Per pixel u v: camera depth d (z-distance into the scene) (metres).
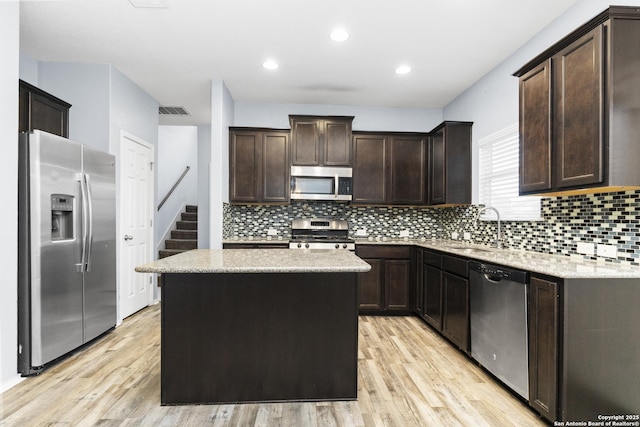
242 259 2.26
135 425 1.87
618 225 2.10
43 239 2.47
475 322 2.63
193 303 2.11
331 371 2.17
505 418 1.97
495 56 3.27
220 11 2.58
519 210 3.13
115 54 3.29
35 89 2.83
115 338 3.22
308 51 3.21
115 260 3.37
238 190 4.32
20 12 2.60
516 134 3.19
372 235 4.79
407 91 4.21
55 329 2.58
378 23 2.73
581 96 1.95
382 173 4.48
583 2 2.38
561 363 1.79
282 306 2.15
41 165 2.46
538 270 1.94
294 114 4.63
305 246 4.10
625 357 1.80
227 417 1.96
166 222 6.59
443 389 2.30
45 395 2.18
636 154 1.79
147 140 4.36
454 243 4.03
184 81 3.95
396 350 3.00
